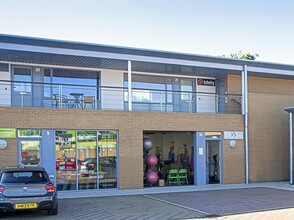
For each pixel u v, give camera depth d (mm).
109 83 19109
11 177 9922
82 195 14344
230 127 18594
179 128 17344
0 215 10227
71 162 15445
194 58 18000
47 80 18000
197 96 20750
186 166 19672
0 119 14344
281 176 19750
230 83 20672
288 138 20109
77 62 17500
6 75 17156
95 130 15859
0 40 14641
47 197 9984
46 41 15258
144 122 16625
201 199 13414
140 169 16375
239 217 10297
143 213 10727
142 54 16891
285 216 10414
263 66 19703
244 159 18828
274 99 19922
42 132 14977
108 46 16172
